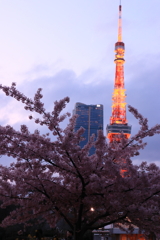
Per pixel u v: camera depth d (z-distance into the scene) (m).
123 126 182.62
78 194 17.16
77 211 20.38
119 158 16.69
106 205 16.59
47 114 15.80
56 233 39.44
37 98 15.70
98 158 15.83
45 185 17.23
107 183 15.96
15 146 15.65
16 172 16.92
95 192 16.27
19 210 18.52
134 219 17.06
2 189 17.61
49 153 15.93
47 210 18.48
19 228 59.94
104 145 15.85
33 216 18.88
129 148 17.09
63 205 17.95
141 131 17.19
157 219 16.86
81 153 15.91
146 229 17.33
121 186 15.05
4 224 18.86
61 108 15.87
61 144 14.95
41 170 16.70
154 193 15.70
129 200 15.59
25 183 17.23
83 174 16.39
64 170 17.44
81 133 16.52
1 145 15.60
